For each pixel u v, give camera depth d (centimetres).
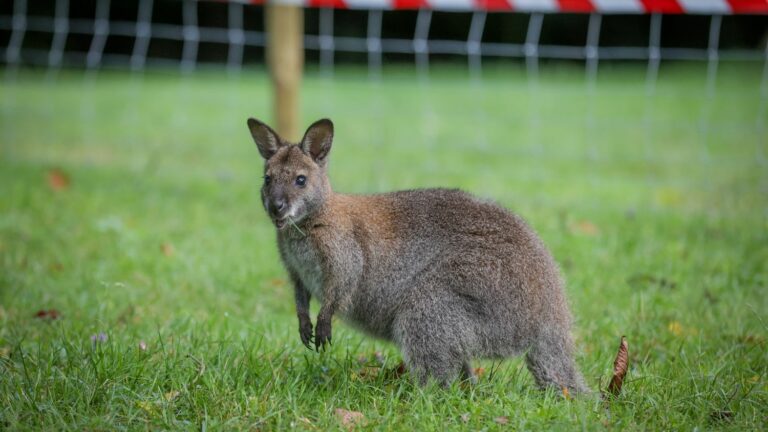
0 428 577
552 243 1070
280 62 1348
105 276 958
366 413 629
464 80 2759
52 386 637
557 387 677
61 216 1190
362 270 722
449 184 1405
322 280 735
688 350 771
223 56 3200
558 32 2944
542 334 681
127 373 663
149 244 1077
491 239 690
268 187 734
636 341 800
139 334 787
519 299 674
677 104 2234
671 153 1742
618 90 2495
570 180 1491
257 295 934
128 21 3148
